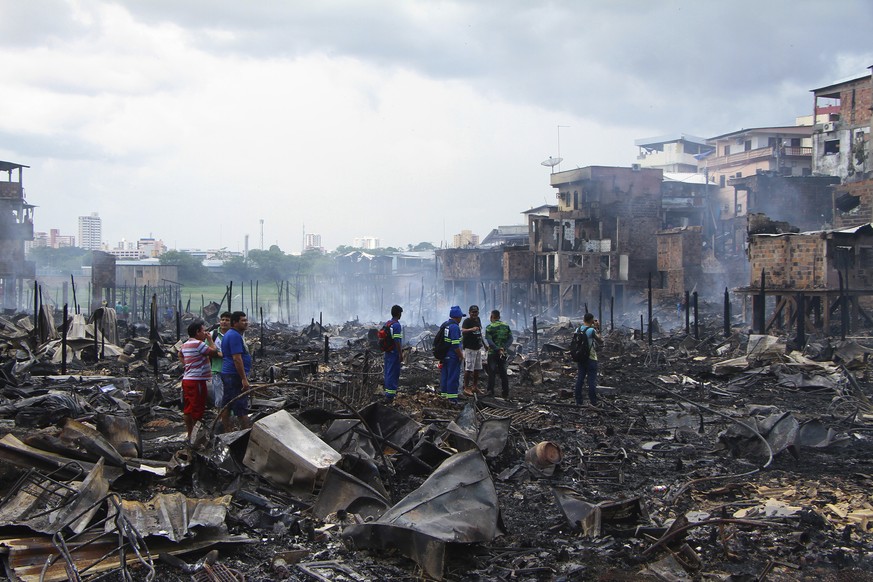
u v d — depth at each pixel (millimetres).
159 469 8906
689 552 6852
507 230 95438
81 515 6797
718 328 35500
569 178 65750
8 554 6250
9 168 57406
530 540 7414
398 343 14805
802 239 31875
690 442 12273
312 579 6438
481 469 7547
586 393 17641
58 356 21703
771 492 9062
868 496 8891
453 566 6801
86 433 8656
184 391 10578
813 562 6859
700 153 95438
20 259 57250
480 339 17094
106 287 58375
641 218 63062
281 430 8688
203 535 6977
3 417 12469
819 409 15586
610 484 9578
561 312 58656
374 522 6953
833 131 62438
